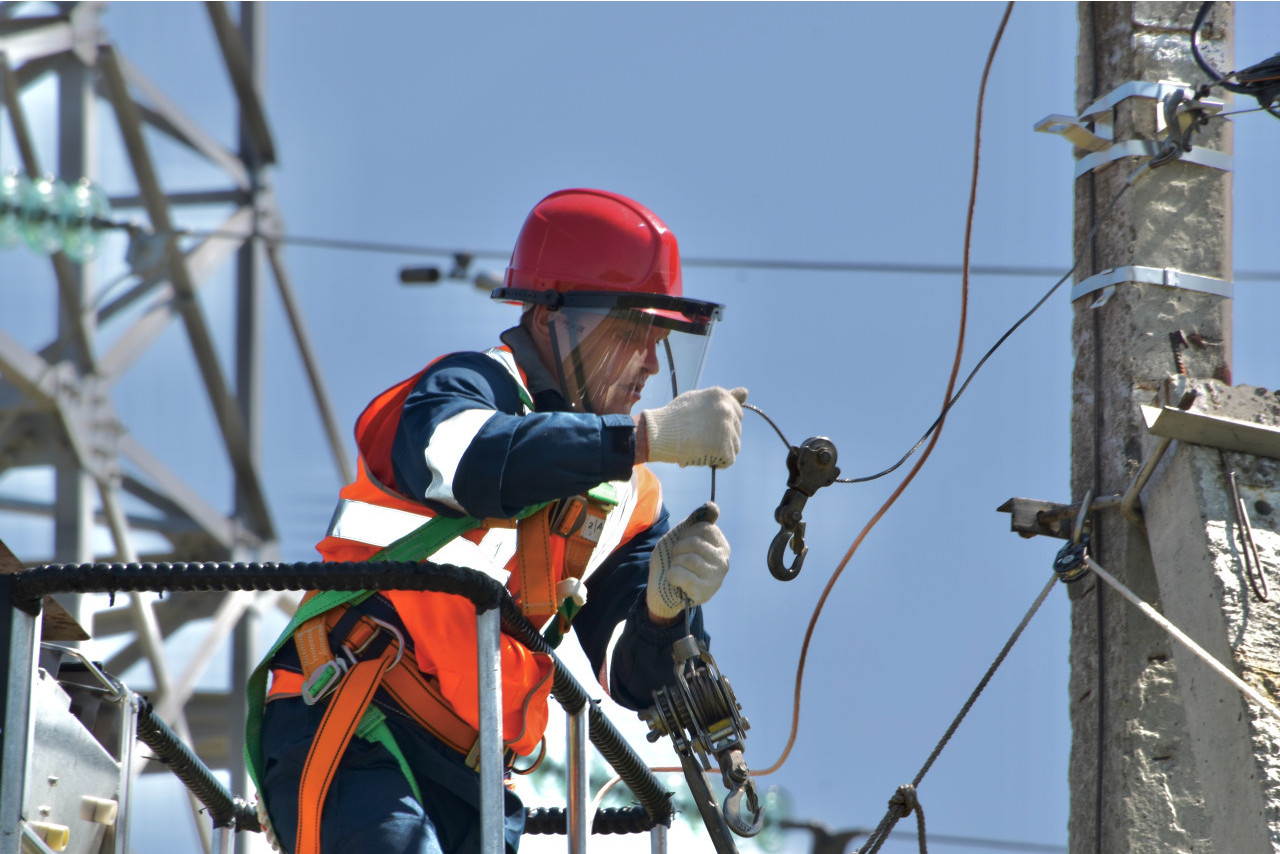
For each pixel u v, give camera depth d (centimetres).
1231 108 1248
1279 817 960
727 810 902
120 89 3544
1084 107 1284
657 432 861
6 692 755
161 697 3262
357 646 879
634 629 997
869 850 1041
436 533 887
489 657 803
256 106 3984
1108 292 1220
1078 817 1173
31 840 787
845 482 1071
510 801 943
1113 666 1157
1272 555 1062
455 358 918
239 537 3841
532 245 988
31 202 3195
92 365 3397
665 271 987
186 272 3622
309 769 852
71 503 3328
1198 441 1099
